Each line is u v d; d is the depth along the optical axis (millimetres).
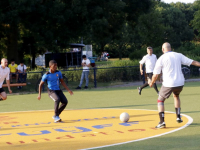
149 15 47000
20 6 23219
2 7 23938
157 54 32844
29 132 8125
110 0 28203
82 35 29094
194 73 27484
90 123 9117
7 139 7363
